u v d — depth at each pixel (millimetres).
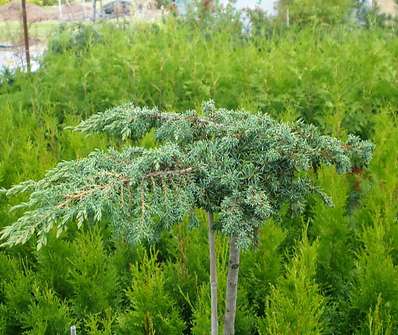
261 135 2783
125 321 4082
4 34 14617
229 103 8750
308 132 2879
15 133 7387
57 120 8094
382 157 6172
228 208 2572
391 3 15844
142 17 14594
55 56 10680
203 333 3891
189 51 10008
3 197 5832
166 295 4137
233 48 11492
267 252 4555
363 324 4059
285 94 8266
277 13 14727
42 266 4809
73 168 2750
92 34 11805
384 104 8445
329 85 8258
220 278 4160
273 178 2766
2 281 4660
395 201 5348
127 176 2578
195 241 4770
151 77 9109
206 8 13328
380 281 4066
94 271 4438
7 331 4367
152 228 2570
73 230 5281
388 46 10258
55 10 19594
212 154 2754
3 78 10641
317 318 3680
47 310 4062
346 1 13328
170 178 2611
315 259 4352
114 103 8789
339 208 4902
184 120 2943
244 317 4129
